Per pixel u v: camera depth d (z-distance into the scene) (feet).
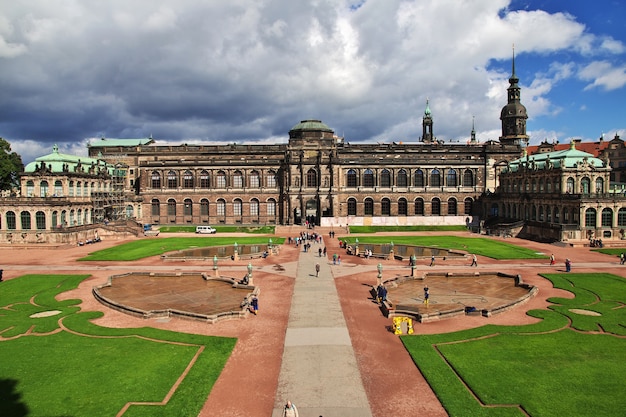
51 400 98.89
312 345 131.23
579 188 360.28
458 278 220.43
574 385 104.83
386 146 504.43
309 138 501.15
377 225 443.32
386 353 125.29
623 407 95.20
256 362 119.55
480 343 130.93
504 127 552.00
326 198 457.27
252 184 482.28
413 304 175.01
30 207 341.82
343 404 98.27
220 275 227.20
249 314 160.25
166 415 93.20
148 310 164.55
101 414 93.45
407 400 99.91
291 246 330.75
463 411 94.22
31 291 193.26
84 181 400.06
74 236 347.36
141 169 481.87
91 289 197.57
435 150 504.84
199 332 142.00
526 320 153.17
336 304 173.17
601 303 172.65
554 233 339.98
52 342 131.95
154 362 117.91
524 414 93.20
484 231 409.49
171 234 414.41
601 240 322.14
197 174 480.23
